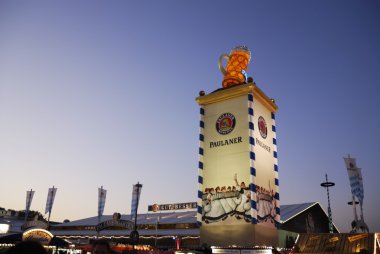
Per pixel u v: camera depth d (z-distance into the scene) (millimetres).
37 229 20656
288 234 44750
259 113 28250
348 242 19688
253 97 27484
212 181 26875
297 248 20547
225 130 27500
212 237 25453
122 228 54844
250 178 24906
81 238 57344
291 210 49250
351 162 34406
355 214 33062
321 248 20000
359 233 19844
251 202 24172
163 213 62250
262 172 26516
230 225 24875
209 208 26312
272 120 30391
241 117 26953
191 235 45844
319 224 54812
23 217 80562
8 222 69562
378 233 19578
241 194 25094
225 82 29875
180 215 56781
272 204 26844
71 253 29656
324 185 41625
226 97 28156
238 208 24906
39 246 3434
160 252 26250
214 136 28031
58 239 21031
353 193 33312
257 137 26969
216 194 26344
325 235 20688
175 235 47125
